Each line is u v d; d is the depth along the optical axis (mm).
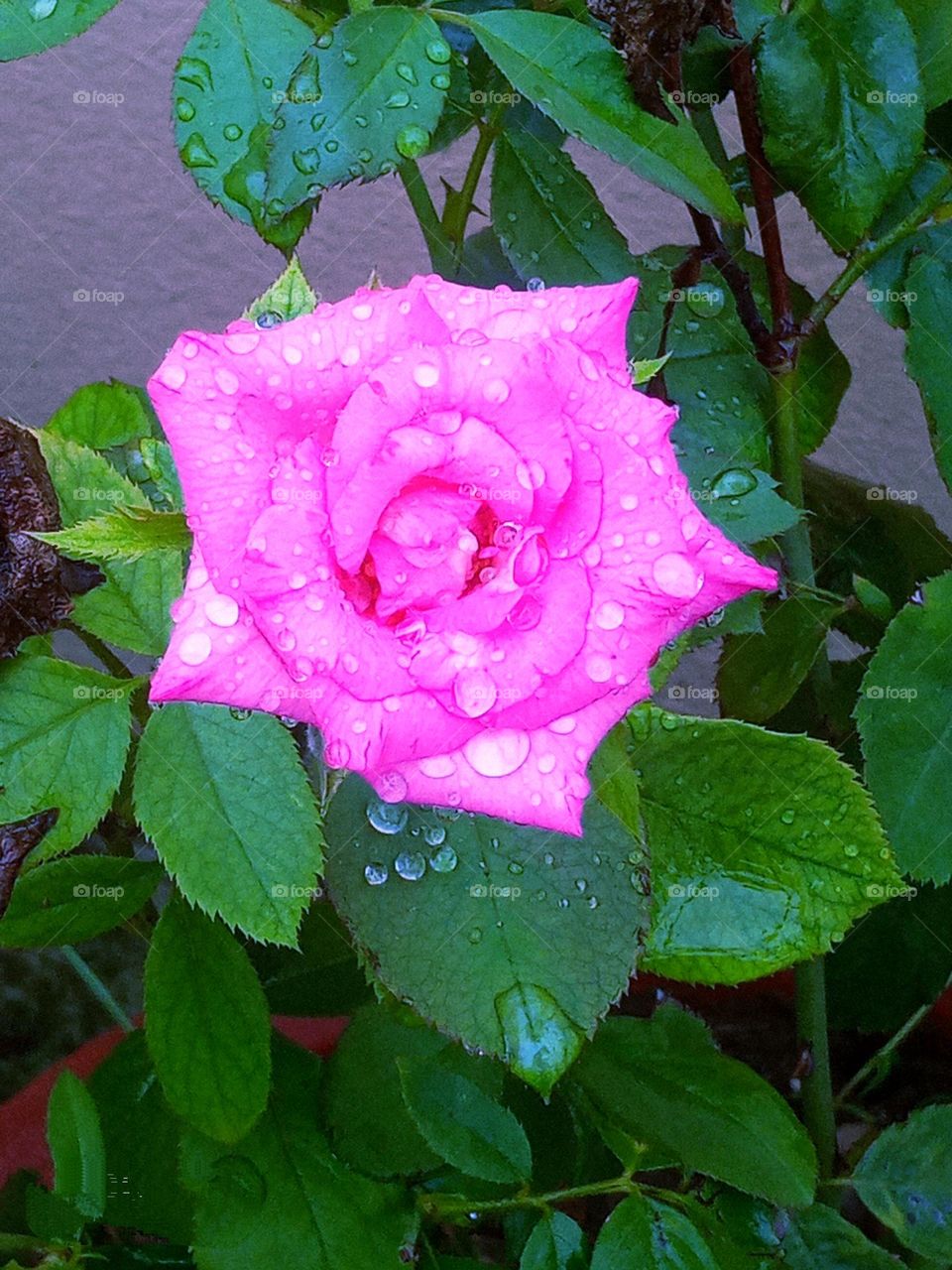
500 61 230
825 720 344
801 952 246
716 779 246
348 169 230
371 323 192
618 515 191
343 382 191
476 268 305
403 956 221
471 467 187
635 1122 256
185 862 217
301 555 184
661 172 230
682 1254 246
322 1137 264
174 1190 273
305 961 282
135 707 237
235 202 239
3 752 220
